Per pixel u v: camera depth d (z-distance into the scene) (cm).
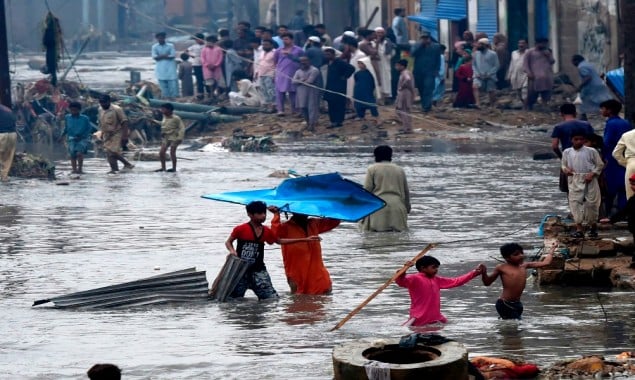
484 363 2997
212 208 6222
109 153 7944
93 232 5506
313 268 4131
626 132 4703
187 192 6850
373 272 4459
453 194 6438
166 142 7875
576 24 10781
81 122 7894
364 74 9994
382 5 13812
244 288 4091
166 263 4716
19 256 4916
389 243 5069
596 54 10519
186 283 4131
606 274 4134
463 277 3631
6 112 7550
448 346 2752
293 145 9212
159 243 5181
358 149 8781
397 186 5397
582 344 3281
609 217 5012
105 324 3731
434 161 7956
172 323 3722
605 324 3528
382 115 10144
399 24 12006
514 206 5969
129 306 4012
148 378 3042
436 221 5578
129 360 3238
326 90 9800
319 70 10081
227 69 11444
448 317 3681
